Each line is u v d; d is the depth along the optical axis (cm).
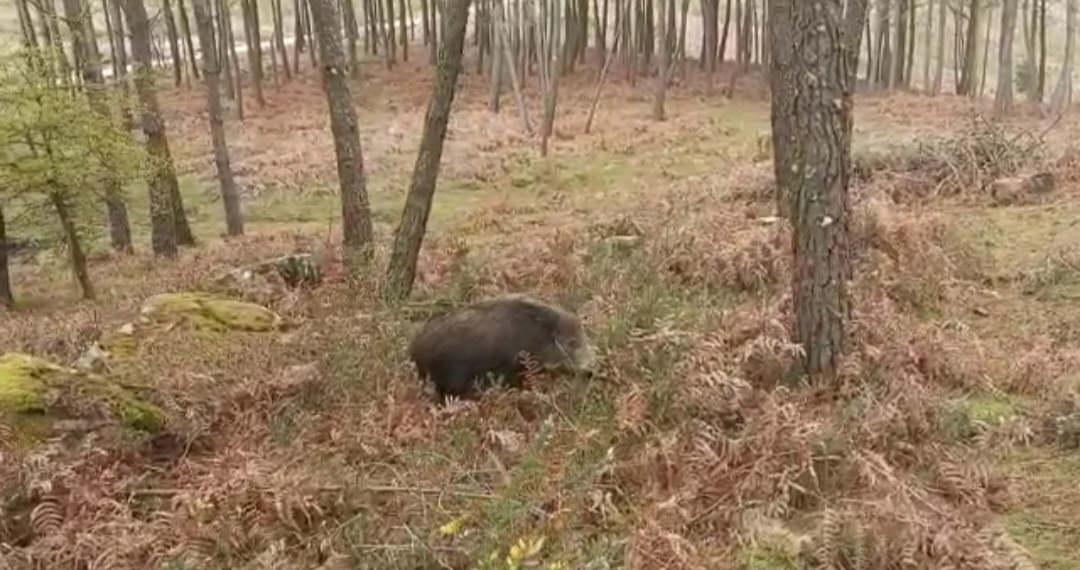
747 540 445
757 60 3922
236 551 484
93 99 1313
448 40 841
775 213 1120
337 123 1062
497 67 2934
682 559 422
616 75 3491
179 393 649
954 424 552
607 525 469
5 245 1372
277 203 2139
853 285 728
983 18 4053
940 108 2742
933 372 633
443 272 1030
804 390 581
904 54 3700
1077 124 2003
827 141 566
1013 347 696
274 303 955
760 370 615
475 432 581
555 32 2728
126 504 517
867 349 622
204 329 790
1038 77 3409
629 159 2270
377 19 4119
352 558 454
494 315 650
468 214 1777
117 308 1124
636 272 870
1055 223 1036
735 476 493
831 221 580
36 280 1548
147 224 2055
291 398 653
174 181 1752
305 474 533
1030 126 2064
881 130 2070
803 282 591
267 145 2659
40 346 930
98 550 473
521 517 458
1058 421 550
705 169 2073
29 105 1185
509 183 2134
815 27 550
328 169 2339
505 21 3069
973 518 464
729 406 566
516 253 1090
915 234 894
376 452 567
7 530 501
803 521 462
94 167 1257
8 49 1346
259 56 3275
